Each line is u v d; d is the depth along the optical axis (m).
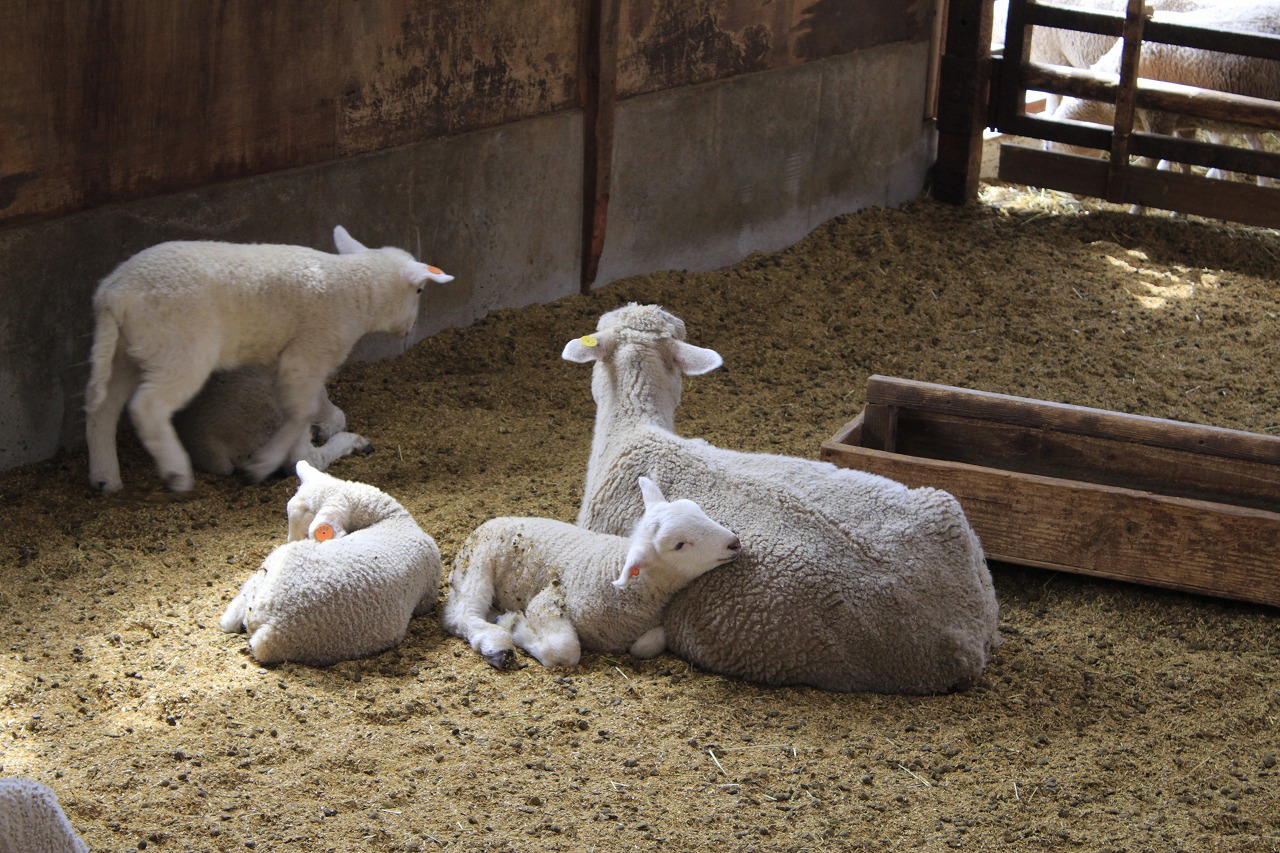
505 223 7.94
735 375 7.71
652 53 8.23
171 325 6.49
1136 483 6.53
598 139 8.09
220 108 7.09
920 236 9.05
